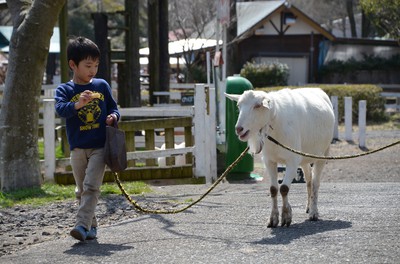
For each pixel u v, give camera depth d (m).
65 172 11.76
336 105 21.11
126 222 8.19
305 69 43.59
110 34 49.69
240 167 13.61
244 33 38.31
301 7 65.69
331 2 64.19
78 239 6.81
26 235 7.75
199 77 38.41
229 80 13.59
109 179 11.86
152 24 21.25
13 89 10.59
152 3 21.28
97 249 6.75
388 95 30.30
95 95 6.48
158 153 11.94
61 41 16.64
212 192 10.57
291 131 7.53
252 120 7.16
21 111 10.62
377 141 20.64
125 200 9.67
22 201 9.78
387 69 43.97
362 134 19.27
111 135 6.67
